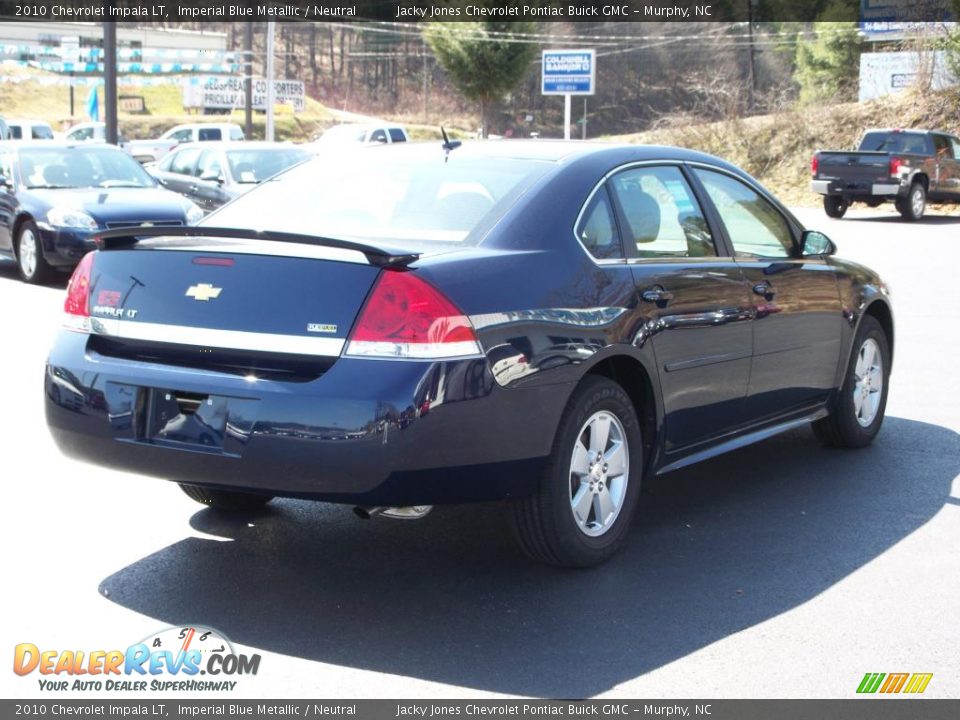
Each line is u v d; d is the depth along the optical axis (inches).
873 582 186.5
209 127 1518.2
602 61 3063.5
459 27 2266.2
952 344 416.8
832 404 260.5
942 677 151.8
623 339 190.1
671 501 231.5
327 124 2883.9
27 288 549.0
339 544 203.5
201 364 170.9
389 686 147.6
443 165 203.9
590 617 170.7
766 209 244.5
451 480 165.9
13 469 246.4
